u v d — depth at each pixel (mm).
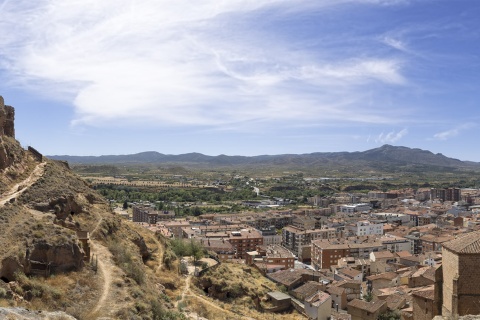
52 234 60250
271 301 103125
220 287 96812
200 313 75500
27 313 36469
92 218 82562
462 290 47094
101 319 46781
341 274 158625
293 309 103000
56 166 97062
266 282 120688
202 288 94375
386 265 167000
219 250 178125
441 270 53469
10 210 63969
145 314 56156
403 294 111438
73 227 74812
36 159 93312
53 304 50469
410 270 141250
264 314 94250
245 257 191125
